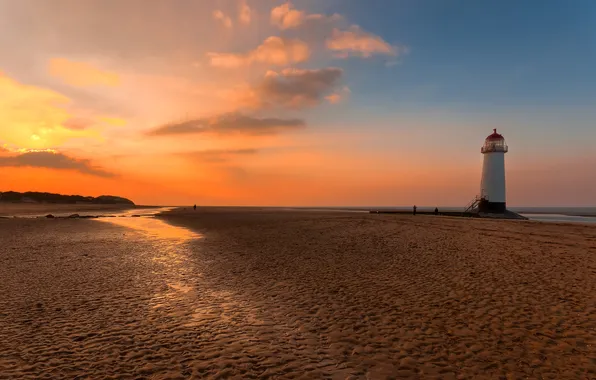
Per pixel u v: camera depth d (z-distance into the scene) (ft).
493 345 21.01
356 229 91.56
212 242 73.10
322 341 22.30
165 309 29.37
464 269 41.22
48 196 620.90
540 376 17.37
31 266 48.62
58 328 24.99
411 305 28.94
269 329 24.57
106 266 48.49
